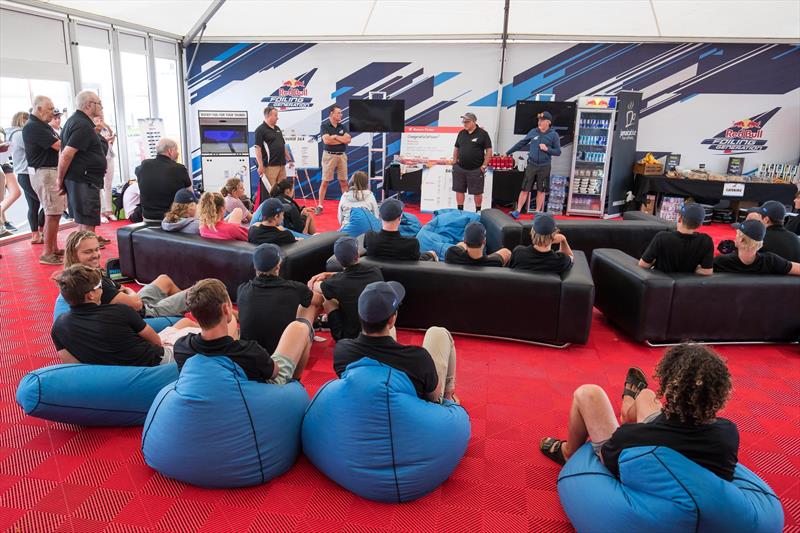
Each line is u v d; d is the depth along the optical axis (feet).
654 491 6.00
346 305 11.00
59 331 8.99
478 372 11.91
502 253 15.55
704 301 12.85
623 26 27.17
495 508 7.74
